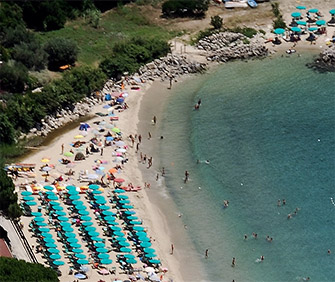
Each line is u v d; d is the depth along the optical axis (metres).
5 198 156.75
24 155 181.88
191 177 179.12
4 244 148.25
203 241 159.50
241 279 150.25
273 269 152.75
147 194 172.25
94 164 179.50
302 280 150.12
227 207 169.50
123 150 185.00
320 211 168.50
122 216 163.00
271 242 159.50
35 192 167.50
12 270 132.12
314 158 186.88
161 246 157.25
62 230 156.00
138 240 156.25
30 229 156.25
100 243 152.62
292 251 157.38
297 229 163.25
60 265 147.12
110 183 173.50
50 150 184.25
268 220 165.88
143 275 147.62
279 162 185.38
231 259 155.00
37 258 148.62
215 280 149.88
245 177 179.62
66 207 163.88
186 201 171.12
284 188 175.88
